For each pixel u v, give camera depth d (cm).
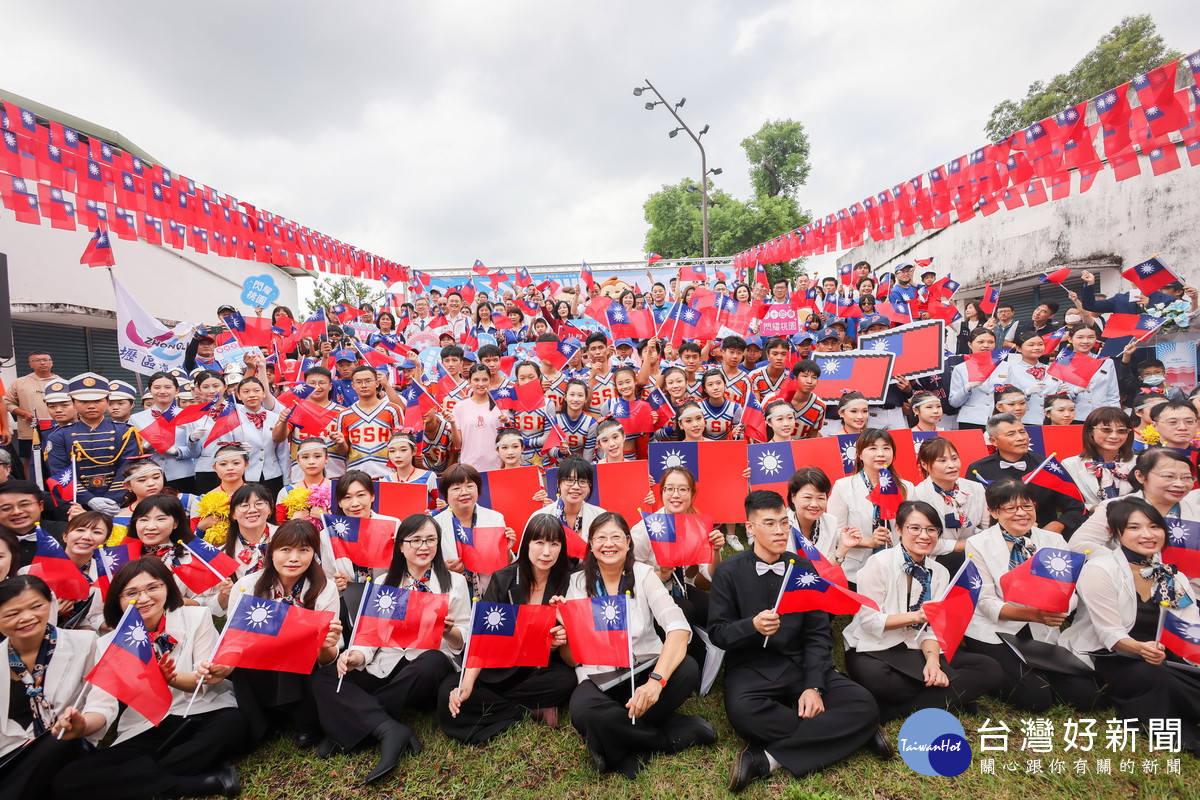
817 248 1212
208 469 634
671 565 417
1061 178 635
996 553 411
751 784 327
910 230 899
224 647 339
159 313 1364
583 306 1332
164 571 352
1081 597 377
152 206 727
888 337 723
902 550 395
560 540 383
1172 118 520
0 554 349
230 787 326
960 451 565
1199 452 473
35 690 314
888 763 337
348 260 1408
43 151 580
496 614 360
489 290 1745
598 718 332
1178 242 1084
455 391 739
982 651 401
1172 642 351
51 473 605
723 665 431
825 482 427
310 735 370
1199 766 328
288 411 649
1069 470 511
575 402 652
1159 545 362
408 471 546
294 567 374
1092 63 1769
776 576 383
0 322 612
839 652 452
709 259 1809
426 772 342
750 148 3222
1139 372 725
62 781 310
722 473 528
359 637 366
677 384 643
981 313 999
